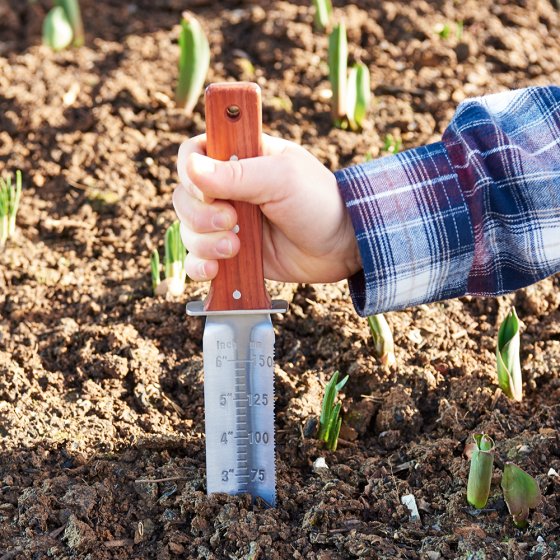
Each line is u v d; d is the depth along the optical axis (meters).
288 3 1.76
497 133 1.09
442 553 1.08
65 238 1.43
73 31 1.66
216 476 1.09
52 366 1.27
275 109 1.56
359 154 1.51
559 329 1.29
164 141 1.53
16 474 1.16
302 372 1.26
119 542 1.10
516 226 1.08
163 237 1.41
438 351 1.27
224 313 1.05
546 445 1.15
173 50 1.66
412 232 1.08
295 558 1.08
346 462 1.17
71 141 1.53
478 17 1.73
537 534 1.09
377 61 1.65
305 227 1.07
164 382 1.25
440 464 1.16
